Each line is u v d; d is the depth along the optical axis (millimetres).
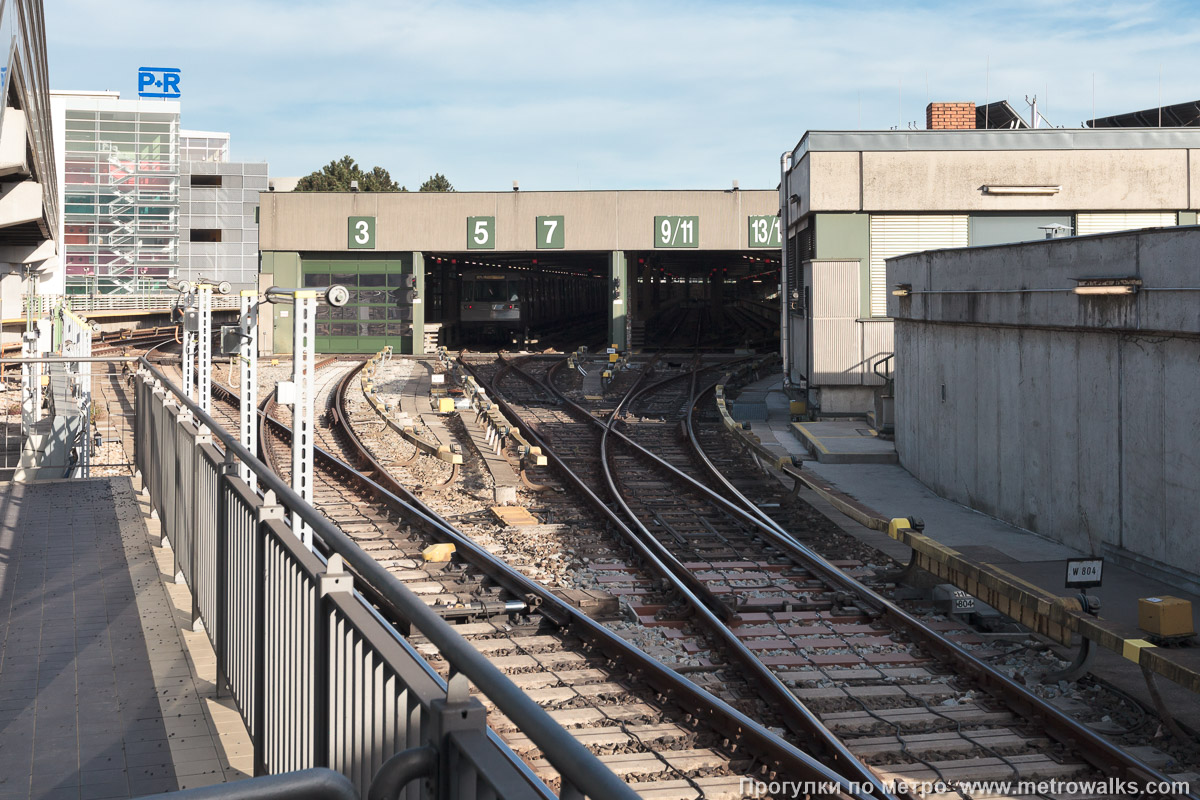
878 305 25531
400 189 103438
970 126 27953
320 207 48281
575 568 11125
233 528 5621
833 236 25453
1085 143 25234
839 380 24625
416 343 48781
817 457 19781
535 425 24141
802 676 7770
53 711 5668
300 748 3961
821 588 10438
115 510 10992
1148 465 10664
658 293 79875
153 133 79562
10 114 25297
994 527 13539
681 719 6738
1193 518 9969
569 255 58438
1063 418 12297
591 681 7504
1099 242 11211
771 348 54812
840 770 6074
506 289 53094
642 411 27344
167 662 6488
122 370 35594
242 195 81688
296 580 4055
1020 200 25031
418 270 48875
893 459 19062
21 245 43312
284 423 23609
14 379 29969
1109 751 6219
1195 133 25078
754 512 14305
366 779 3113
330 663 3543
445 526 12164
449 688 2320
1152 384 10555
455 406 26359
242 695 5320
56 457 14195
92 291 78312
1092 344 11633
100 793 4664
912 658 8219
